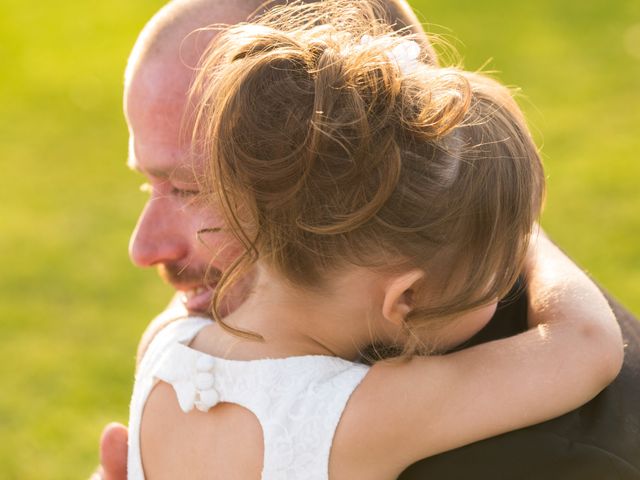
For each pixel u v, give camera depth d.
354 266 1.71
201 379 1.84
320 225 1.67
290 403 1.76
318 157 1.64
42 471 4.56
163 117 2.01
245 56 1.75
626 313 2.03
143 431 1.93
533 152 1.81
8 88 8.57
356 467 1.74
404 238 1.68
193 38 2.04
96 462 4.62
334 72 1.66
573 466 1.65
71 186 7.11
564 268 2.00
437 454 1.73
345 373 1.78
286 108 1.66
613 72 8.37
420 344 1.83
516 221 1.75
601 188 6.68
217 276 2.05
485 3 9.84
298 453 1.74
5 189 7.05
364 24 1.92
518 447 1.68
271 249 1.72
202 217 1.99
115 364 5.28
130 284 5.97
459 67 1.99
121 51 9.25
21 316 5.67
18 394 5.06
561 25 9.32
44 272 6.07
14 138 7.79
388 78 1.68
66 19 9.89
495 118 1.76
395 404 1.73
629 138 7.31
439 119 1.66
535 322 1.89
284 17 1.90
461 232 1.70
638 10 9.55
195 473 1.82
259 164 1.67
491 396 1.72
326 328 1.82
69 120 8.06
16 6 10.19
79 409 4.98
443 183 1.67
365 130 1.63
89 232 6.52
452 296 1.75
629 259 5.94
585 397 1.74
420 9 9.74
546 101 7.91
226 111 1.69
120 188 7.09
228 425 1.80
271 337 1.84
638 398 1.77
